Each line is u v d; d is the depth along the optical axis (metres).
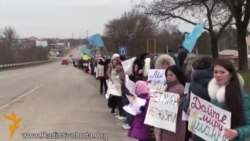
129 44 95.31
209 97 5.63
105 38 100.69
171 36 57.03
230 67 4.94
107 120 14.35
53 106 18.50
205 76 5.73
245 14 31.08
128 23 96.38
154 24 34.88
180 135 6.97
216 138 5.16
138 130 8.29
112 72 14.83
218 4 29.70
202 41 60.16
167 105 7.04
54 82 37.72
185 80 7.07
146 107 8.15
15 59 120.50
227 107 4.97
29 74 57.12
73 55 188.75
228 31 44.81
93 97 22.94
